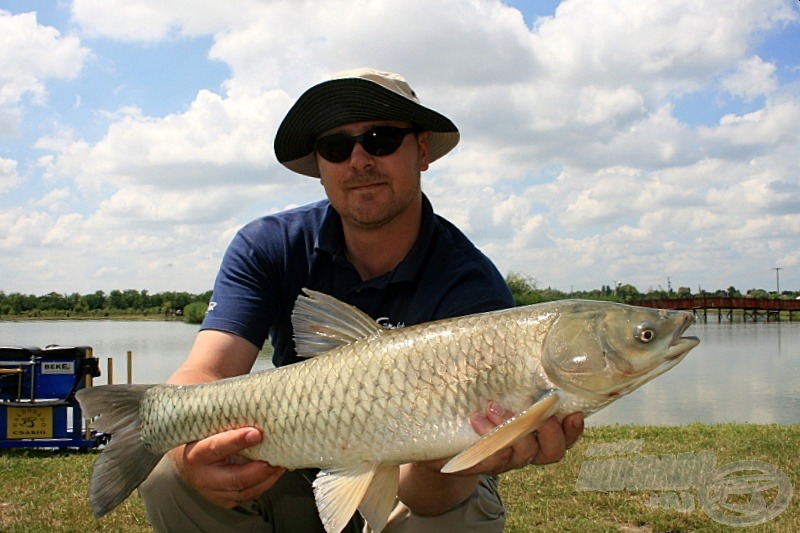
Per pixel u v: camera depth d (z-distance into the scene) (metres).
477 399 0.82
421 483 0.94
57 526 1.77
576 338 0.82
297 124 1.12
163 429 0.92
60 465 2.47
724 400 4.81
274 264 1.12
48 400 2.77
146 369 7.09
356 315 0.88
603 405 0.83
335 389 0.84
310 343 0.91
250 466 0.88
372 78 1.07
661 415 4.16
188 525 1.01
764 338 11.96
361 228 1.07
